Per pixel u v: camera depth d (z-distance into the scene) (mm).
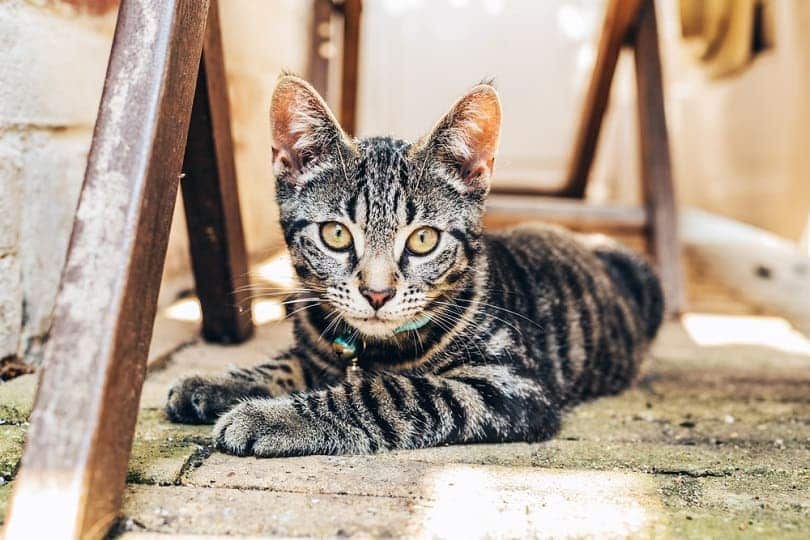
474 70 1479
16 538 333
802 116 1026
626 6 786
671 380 608
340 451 432
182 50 392
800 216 1039
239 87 837
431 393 452
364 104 1476
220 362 566
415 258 478
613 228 826
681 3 1180
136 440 434
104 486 351
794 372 625
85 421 344
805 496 399
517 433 458
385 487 396
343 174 478
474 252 500
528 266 558
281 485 395
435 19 1469
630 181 1380
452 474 411
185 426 456
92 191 366
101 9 585
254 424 427
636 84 832
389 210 471
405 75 1479
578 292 572
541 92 1479
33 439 342
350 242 476
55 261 539
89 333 352
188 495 384
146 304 372
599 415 525
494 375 473
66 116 545
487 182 499
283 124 487
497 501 386
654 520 375
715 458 441
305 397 444
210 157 548
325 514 372
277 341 621
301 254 488
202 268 582
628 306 627
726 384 597
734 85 1281
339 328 491
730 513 382
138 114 374
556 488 400
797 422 507
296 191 490
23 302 514
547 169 1486
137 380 369
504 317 502
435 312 484
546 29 1467
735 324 771
